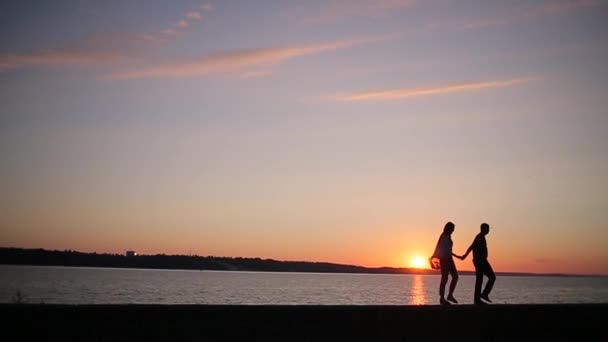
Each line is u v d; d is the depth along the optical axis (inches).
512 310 533.6
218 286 4810.5
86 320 428.5
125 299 2449.6
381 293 4037.9
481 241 609.0
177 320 446.6
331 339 480.1
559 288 7790.4
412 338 500.7
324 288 5024.6
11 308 415.8
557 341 538.6
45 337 418.6
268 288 4611.2
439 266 615.2
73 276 6756.9
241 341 458.6
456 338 513.0
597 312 552.7
